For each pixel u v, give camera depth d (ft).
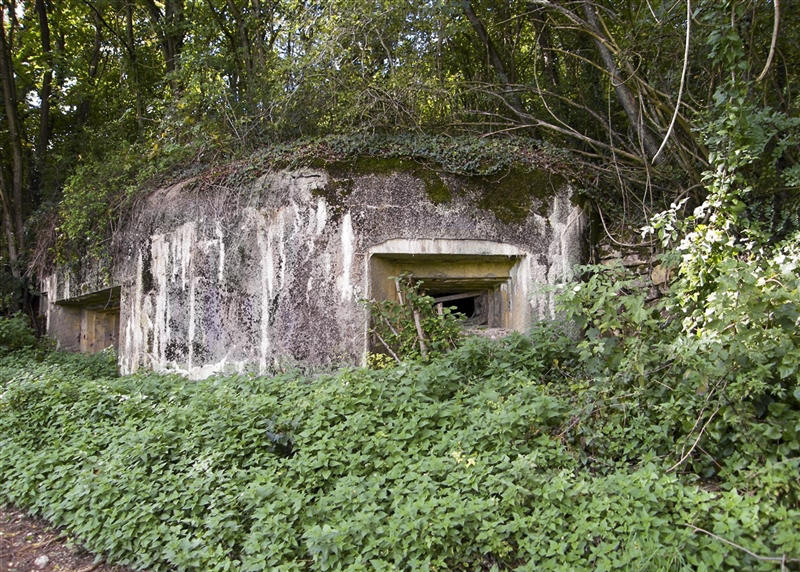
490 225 22.07
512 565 10.75
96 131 41.78
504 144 23.21
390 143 22.80
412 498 11.56
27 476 15.76
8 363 31.78
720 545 9.33
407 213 22.03
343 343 21.67
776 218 19.11
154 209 27.55
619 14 25.40
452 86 25.12
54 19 45.98
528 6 28.35
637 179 23.08
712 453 12.27
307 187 22.44
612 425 13.48
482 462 12.32
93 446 16.37
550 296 21.97
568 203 22.50
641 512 10.25
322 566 10.78
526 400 14.23
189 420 16.15
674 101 21.62
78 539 13.58
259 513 12.01
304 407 15.72
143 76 43.93
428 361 20.40
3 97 41.78
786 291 11.55
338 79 24.34
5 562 13.51
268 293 22.86
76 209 31.35
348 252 21.97
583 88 27.48
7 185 41.68
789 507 10.22
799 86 20.03
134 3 42.57
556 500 11.25
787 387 11.98
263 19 33.50
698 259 13.75
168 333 26.13
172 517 13.07
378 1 24.30
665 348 13.12
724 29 16.14
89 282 33.22
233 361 23.49
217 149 26.78
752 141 15.02
